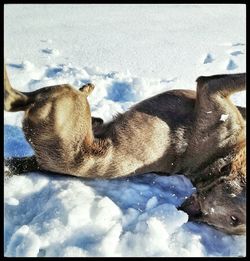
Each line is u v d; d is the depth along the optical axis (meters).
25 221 0.74
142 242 0.71
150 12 1.66
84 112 0.78
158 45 1.35
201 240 0.75
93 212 0.74
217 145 0.82
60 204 0.75
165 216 0.75
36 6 1.69
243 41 1.39
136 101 1.08
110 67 1.21
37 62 1.22
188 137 0.83
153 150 0.82
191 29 1.49
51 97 0.75
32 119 0.76
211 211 0.78
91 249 0.69
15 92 0.74
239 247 0.75
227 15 1.63
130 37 1.40
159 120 0.82
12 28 1.44
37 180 0.81
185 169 0.85
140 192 0.82
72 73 1.16
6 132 0.94
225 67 1.23
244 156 0.80
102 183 0.82
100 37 1.40
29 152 0.90
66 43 1.34
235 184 0.77
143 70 1.21
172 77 1.18
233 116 0.81
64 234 0.71
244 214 0.76
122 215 0.75
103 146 0.81
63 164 0.80
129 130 0.81
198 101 0.82
